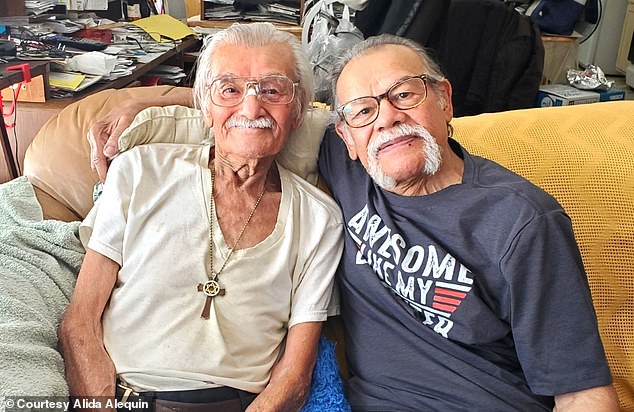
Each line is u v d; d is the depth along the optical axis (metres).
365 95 1.27
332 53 2.31
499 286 1.19
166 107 1.46
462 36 3.03
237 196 1.35
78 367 1.20
